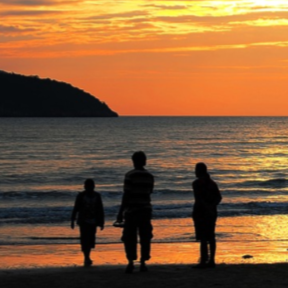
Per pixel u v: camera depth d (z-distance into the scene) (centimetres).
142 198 3709
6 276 3888
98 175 15362
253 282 3566
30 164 18300
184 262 5081
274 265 4197
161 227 7431
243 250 5834
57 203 10044
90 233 4475
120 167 17538
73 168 17150
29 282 3647
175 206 9475
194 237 6688
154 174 15750
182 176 15288
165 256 5438
